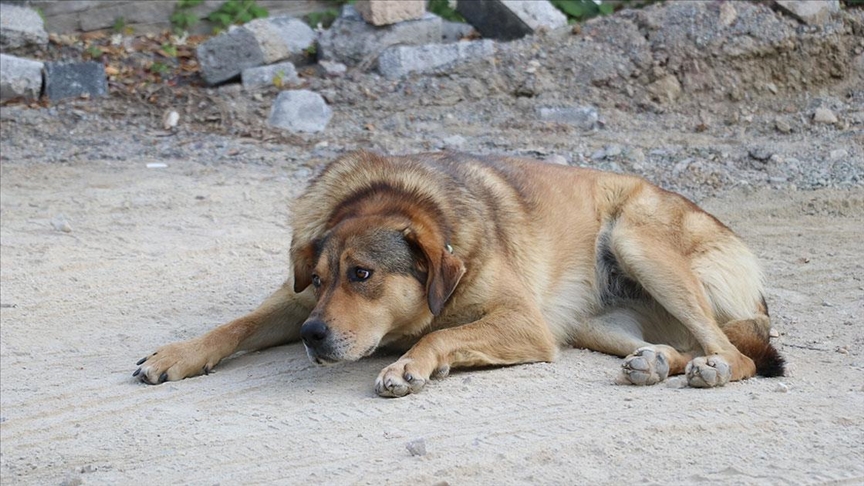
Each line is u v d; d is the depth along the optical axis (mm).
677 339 6863
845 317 7418
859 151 11492
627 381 5992
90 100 13141
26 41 13852
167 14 14930
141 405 5941
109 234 9562
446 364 6031
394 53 13547
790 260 8844
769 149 11594
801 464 4734
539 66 13344
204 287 8344
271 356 6773
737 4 13562
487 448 4957
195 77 13789
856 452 4883
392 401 5727
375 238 5887
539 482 4582
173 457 5125
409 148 11938
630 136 12227
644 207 7055
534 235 6758
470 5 14273
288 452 5070
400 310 5980
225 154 11906
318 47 14008
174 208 10281
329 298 5801
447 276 5918
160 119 12859
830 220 9953
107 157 11781
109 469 5039
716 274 6875
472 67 13398
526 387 5898
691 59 13156
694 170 11203
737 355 6160
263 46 13555
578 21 14586
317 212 6500
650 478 4594
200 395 6059
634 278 6863
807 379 6082
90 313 7781
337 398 5855
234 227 9781
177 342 6570
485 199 6590
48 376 6531
